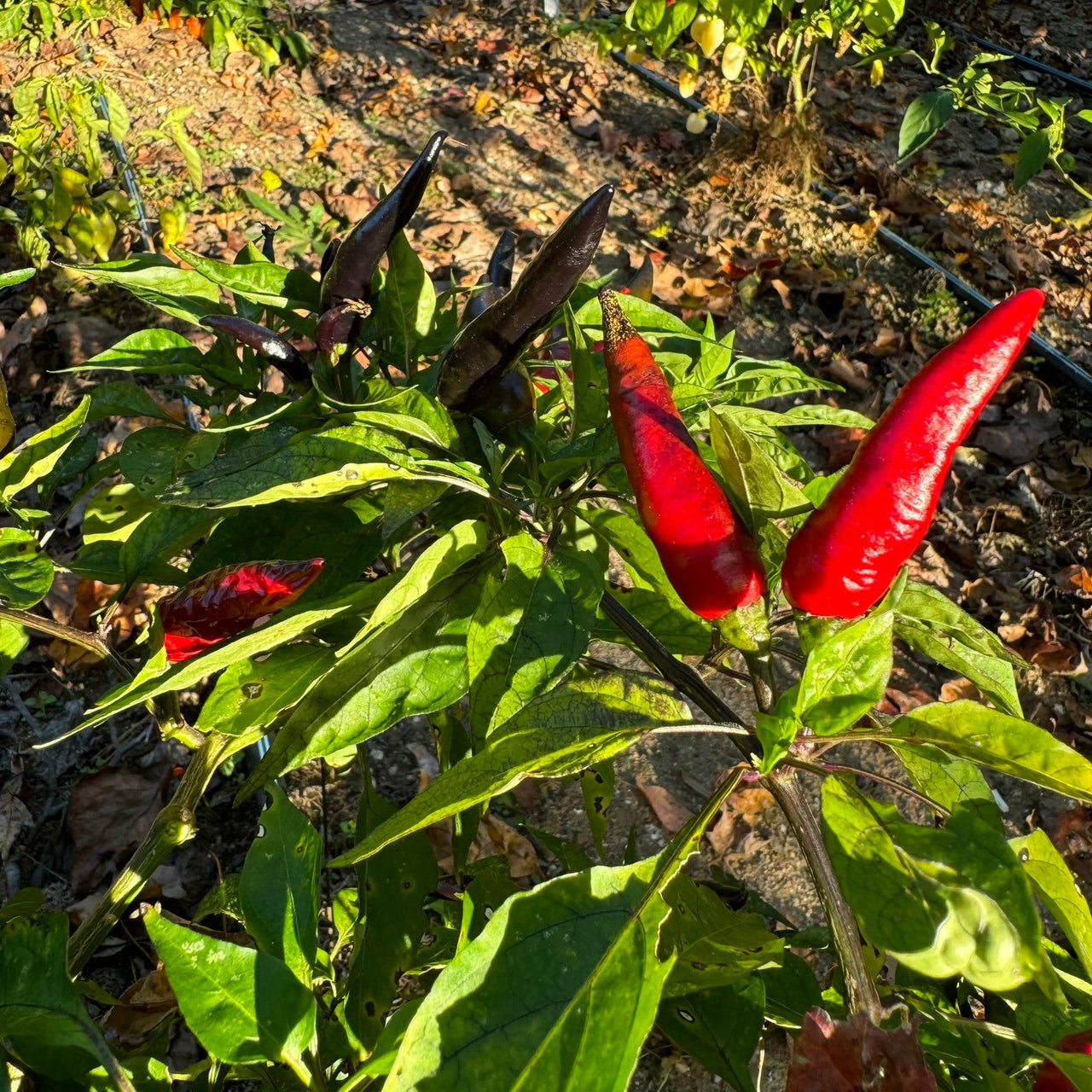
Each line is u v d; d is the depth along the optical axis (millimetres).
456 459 400
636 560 426
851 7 1332
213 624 386
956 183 1560
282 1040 365
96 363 459
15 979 349
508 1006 304
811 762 342
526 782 862
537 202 1498
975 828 307
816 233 1454
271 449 397
